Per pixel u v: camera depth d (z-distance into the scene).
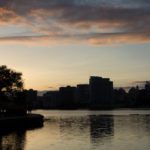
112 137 89.44
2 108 153.50
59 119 197.62
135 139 83.75
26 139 87.50
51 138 89.12
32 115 155.38
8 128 118.88
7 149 70.12
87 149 68.00
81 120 184.25
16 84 184.38
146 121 164.88
